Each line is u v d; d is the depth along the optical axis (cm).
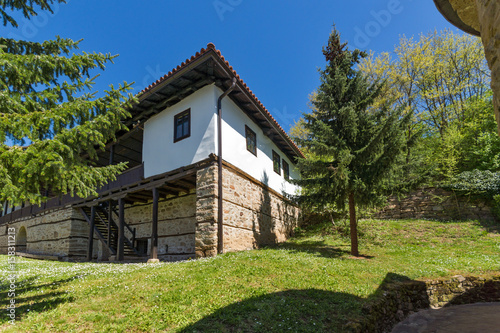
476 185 1259
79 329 376
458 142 1559
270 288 532
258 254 807
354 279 629
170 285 543
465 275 738
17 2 579
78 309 446
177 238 1219
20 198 386
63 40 593
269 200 1318
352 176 914
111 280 621
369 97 993
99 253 1431
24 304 485
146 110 1120
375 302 506
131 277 631
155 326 381
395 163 884
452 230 1150
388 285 622
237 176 1050
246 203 1091
